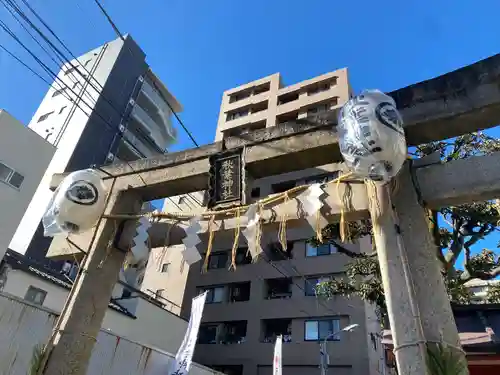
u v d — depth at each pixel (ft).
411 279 16.49
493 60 18.71
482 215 36.70
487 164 17.93
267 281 102.89
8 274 51.44
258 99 138.10
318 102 123.95
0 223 45.16
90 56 120.37
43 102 116.78
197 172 24.29
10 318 32.19
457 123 18.94
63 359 20.38
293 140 22.15
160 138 125.59
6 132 47.80
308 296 93.91
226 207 22.74
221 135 134.41
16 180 47.80
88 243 25.86
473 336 29.40
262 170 23.31
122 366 44.80
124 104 113.39
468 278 37.45
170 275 114.11
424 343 14.96
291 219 20.98
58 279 60.85
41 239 83.56
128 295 81.61
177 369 51.13
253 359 92.79
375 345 87.81
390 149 15.75
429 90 19.56
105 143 105.09
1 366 30.89
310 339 88.99
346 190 20.29
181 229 25.27
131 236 24.80
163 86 128.88
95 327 22.08
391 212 18.21
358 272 45.11
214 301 104.99
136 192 26.30
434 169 18.81
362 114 16.15
